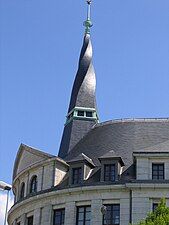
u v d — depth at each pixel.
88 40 65.94
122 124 53.75
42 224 48.25
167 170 45.88
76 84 62.47
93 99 61.19
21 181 54.31
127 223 44.75
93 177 47.88
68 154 55.50
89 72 63.25
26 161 54.69
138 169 46.22
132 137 51.62
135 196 45.50
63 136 59.75
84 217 46.50
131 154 49.53
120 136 52.09
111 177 46.91
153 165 46.56
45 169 50.72
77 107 59.94
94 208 46.09
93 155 51.12
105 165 47.44
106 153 49.19
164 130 52.31
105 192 46.34
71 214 46.72
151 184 45.38
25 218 50.81
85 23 67.44
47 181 49.81
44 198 49.09
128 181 45.88
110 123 54.78
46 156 51.12
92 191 46.62
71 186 47.38
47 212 48.31
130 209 45.25
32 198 49.91
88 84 62.25
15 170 57.78
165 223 33.59
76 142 57.09
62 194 47.84
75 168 48.69
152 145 50.06
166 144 48.72
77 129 58.25
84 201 46.91
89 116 59.69
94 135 54.72
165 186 45.22
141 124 53.31
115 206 46.00
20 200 51.69
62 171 50.50
